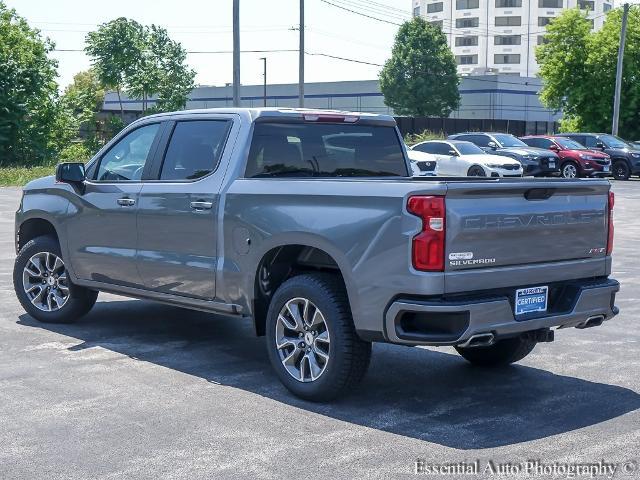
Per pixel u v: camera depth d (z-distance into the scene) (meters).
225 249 6.59
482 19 133.88
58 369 6.81
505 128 66.88
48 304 8.41
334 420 5.66
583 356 7.52
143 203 7.24
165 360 7.16
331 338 5.84
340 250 5.75
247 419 5.65
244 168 6.65
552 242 5.98
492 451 5.10
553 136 36.34
